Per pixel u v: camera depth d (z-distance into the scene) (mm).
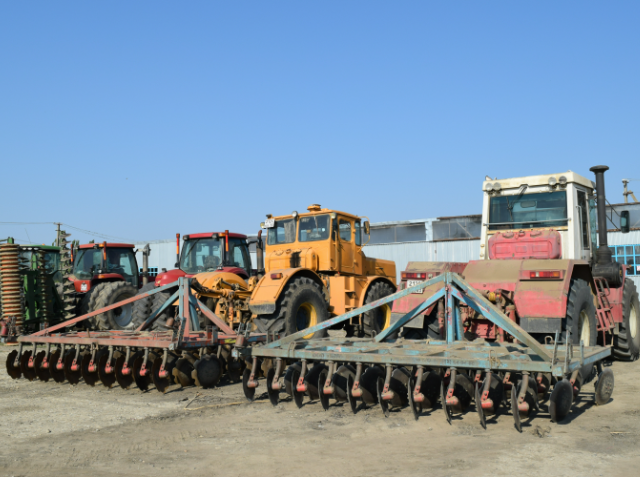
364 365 5500
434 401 5242
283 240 10195
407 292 5910
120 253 13609
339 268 9852
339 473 3645
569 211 7703
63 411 5641
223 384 6980
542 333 6109
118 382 6773
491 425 4727
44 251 11836
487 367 4574
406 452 4055
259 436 4559
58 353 7352
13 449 4324
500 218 8211
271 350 5680
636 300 9008
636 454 3932
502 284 6398
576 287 6383
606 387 5359
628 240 18828
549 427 4652
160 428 4887
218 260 10359
